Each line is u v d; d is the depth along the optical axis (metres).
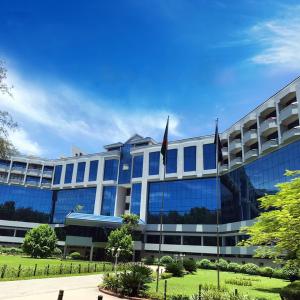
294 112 46.03
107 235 66.31
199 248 65.69
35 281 25.22
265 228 18.84
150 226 71.19
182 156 71.25
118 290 20.75
